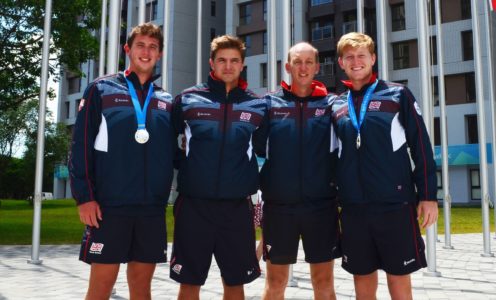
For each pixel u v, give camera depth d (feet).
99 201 10.77
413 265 11.15
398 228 11.15
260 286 20.06
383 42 23.84
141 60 11.31
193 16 115.14
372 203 11.27
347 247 11.63
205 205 11.53
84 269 24.75
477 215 69.41
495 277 21.97
